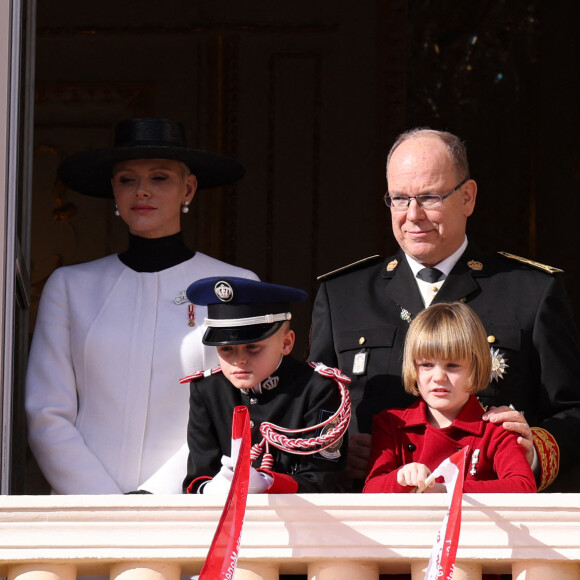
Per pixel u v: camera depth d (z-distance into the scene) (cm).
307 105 3622
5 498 1134
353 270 1706
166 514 1135
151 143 1778
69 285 1709
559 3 3934
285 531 1127
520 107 4131
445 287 1611
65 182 1906
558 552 1111
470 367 1376
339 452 1393
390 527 1123
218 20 3616
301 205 3578
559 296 1595
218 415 1469
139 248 1742
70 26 3581
